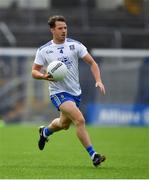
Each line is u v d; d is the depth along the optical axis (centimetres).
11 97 7488
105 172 2552
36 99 7462
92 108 7356
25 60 7588
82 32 9044
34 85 7469
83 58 2800
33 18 9456
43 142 3141
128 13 9731
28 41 8850
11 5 9819
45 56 2820
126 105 7356
